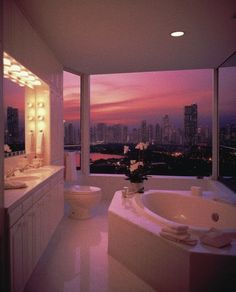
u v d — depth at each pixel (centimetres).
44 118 336
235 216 255
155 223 211
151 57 365
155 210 304
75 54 350
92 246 267
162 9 230
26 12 233
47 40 300
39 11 231
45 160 340
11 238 157
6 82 268
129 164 319
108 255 247
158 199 311
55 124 362
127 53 346
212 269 157
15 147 288
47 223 257
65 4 220
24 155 310
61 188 334
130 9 229
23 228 180
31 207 201
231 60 363
